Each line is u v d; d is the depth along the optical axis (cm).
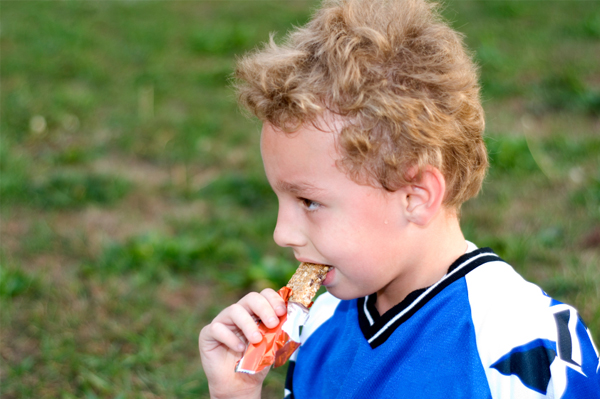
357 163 122
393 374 135
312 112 120
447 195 133
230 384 158
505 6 820
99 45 750
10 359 293
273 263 351
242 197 430
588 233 371
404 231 130
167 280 347
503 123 514
